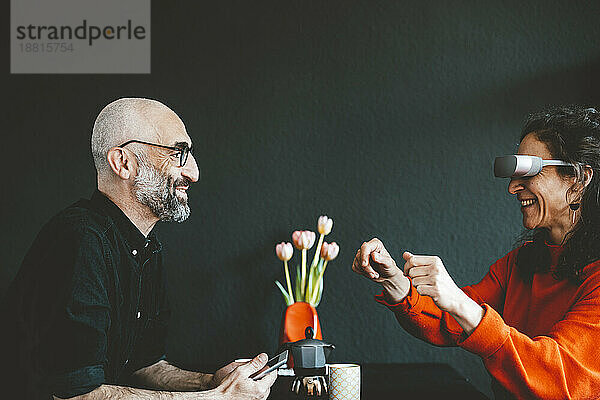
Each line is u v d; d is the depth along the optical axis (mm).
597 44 2826
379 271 1836
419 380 2314
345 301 2793
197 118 2826
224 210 2807
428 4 2836
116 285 1656
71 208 1686
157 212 1752
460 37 2834
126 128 1714
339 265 2797
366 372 2494
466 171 2816
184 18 2840
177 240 2799
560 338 1491
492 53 2834
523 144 1700
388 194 2814
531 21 2834
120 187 1735
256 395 1642
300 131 2824
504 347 1450
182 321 2795
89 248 1561
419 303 1868
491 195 2814
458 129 2822
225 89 2832
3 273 2797
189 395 1572
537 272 1747
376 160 2816
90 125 2828
